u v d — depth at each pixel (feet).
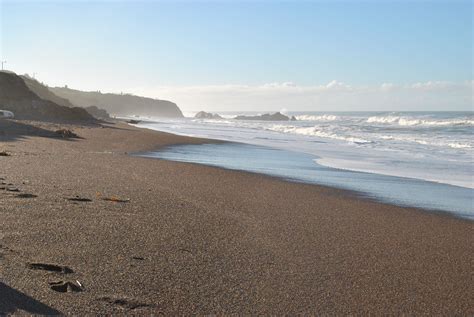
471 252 30.09
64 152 79.51
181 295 19.66
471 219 40.65
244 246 28.04
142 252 24.91
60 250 23.73
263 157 91.45
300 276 23.38
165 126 256.11
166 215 34.60
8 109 215.72
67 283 19.10
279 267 24.54
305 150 108.68
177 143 119.24
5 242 24.20
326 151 106.22
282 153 100.83
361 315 19.29
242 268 23.90
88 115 237.86
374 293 21.83
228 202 42.63
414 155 97.30
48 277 19.77
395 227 36.35
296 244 29.40
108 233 27.89
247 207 40.83
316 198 47.70
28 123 149.48
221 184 53.88
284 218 37.06
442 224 38.27
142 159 76.69
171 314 17.75
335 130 190.39
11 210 31.35
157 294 19.47
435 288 23.03
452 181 63.31
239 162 81.15
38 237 25.66
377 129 194.39
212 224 33.09
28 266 20.80
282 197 47.32
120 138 123.44
